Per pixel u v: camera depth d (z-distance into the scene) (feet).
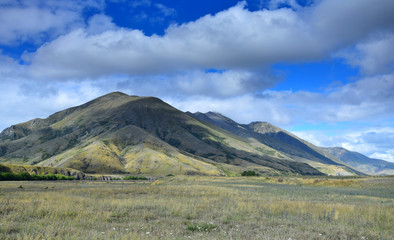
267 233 46.03
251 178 280.51
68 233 40.70
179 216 63.41
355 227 53.52
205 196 114.93
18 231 43.52
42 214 57.41
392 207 78.89
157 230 47.14
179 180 262.26
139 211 67.46
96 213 61.16
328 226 53.62
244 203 84.79
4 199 81.35
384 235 47.29
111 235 40.68
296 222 58.08
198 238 41.45
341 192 152.87
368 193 149.38
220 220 58.34
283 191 151.12
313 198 115.34
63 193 114.42
